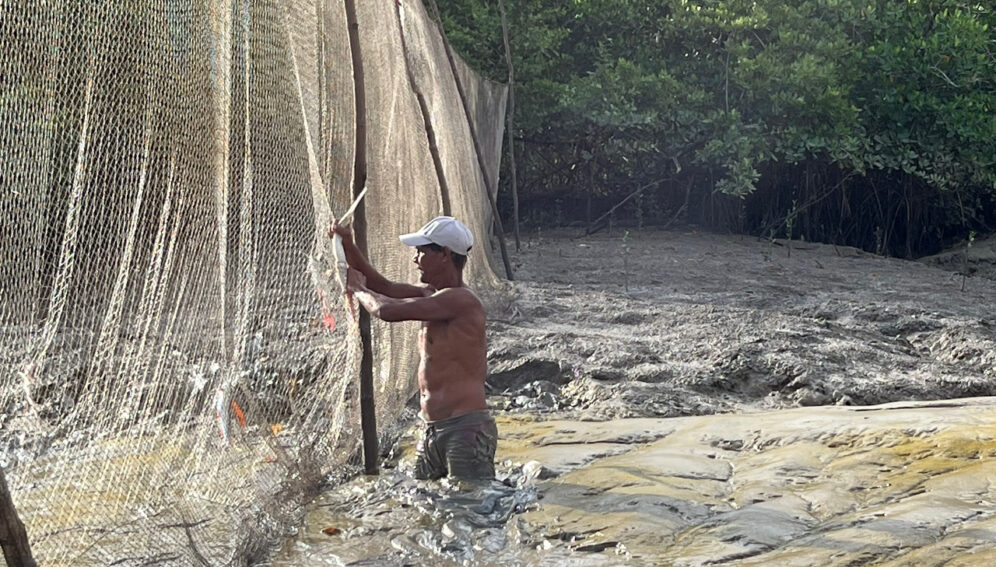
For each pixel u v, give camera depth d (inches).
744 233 749.3
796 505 173.9
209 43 156.4
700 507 176.1
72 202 128.0
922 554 146.5
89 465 136.2
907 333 365.7
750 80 675.4
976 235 749.3
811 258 606.2
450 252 199.3
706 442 220.7
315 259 196.1
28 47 123.2
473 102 459.8
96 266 139.3
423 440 199.5
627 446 223.5
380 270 235.3
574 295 427.5
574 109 685.3
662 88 680.4
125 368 142.0
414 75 291.3
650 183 757.3
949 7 704.4
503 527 172.7
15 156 122.6
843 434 216.5
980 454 196.1
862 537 154.7
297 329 205.0
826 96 661.9
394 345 245.3
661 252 611.2
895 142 682.8
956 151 681.0
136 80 140.6
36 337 127.5
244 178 170.4
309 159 186.9
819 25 690.2
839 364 310.8
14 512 108.6
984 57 661.9
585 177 786.8
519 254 594.2
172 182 146.9
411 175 272.5
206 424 158.1
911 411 238.8
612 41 724.0
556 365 302.4
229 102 161.8
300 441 194.1
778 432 222.1
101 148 136.8
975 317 394.0
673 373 295.4
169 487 149.2
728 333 344.2
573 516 173.8
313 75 197.8
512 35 686.5
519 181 786.8
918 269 570.3
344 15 218.5
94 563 134.5
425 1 687.7
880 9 701.3
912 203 733.9
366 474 207.5
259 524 165.6
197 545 151.3
